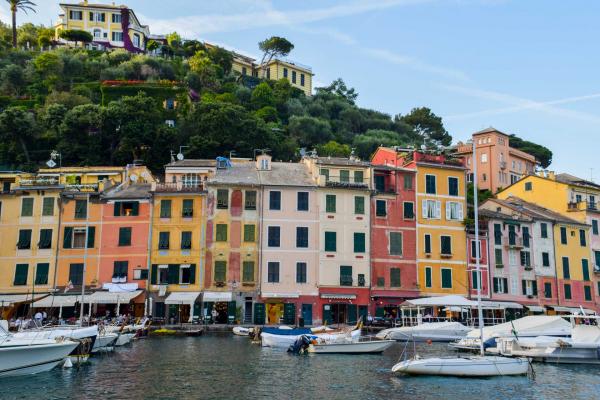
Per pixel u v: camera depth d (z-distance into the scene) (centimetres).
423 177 6788
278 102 13000
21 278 6016
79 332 3628
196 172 6588
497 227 7019
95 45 14588
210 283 5969
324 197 6341
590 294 7538
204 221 6072
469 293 6662
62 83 11506
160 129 8888
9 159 8875
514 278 7000
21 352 3083
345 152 10662
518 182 8500
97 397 2581
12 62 12600
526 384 3112
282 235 6169
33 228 6125
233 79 14038
